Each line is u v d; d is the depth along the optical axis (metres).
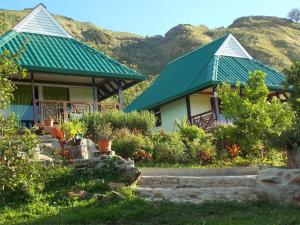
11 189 10.57
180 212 9.94
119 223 9.27
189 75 28.20
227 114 17.41
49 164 12.10
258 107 16.88
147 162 16.53
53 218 9.55
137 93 42.41
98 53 23.66
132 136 17.38
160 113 29.44
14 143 10.09
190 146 17.56
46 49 22.27
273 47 70.00
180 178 12.38
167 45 74.88
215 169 14.30
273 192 11.20
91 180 12.12
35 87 22.61
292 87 15.04
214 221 8.99
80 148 14.64
